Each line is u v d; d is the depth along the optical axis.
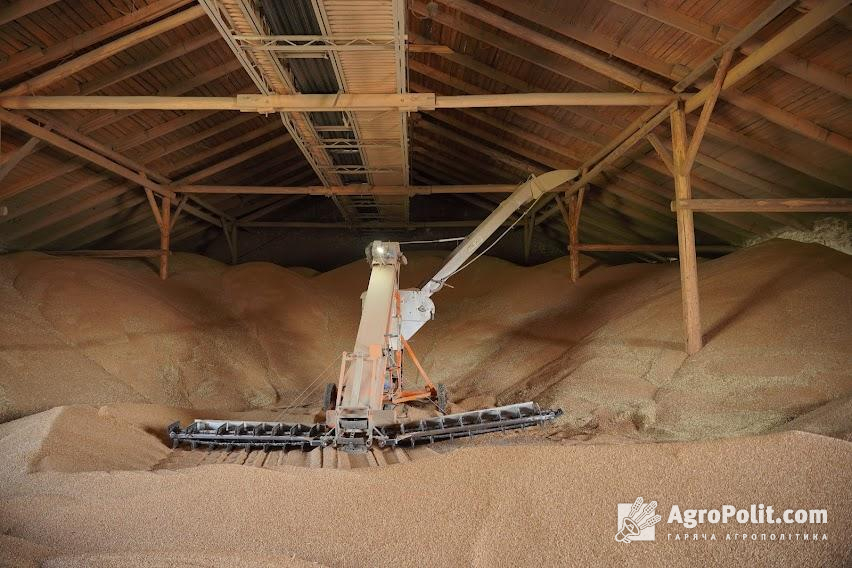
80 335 11.00
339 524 3.87
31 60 8.92
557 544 3.40
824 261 9.85
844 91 7.41
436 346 15.07
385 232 21.14
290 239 21.03
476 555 3.38
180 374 11.70
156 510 4.15
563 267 16.77
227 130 13.88
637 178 13.30
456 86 12.25
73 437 6.21
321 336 15.52
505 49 9.96
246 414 9.96
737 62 8.13
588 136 12.29
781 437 4.16
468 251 9.60
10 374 8.91
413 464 4.76
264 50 8.20
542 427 7.71
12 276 11.96
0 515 4.08
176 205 16.05
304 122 10.83
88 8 8.48
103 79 10.17
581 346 11.33
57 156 11.73
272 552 3.56
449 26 9.95
